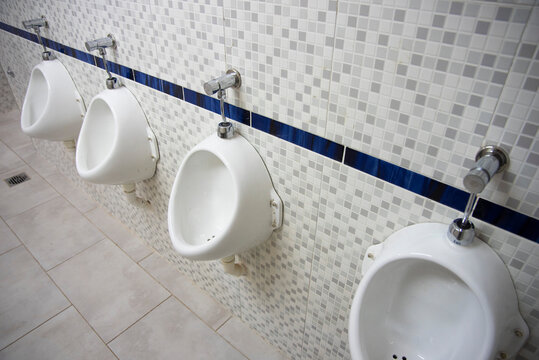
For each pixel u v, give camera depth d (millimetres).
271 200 1165
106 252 2090
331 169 961
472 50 635
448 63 669
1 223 2271
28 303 1793
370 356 871
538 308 748
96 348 1606
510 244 728
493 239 747
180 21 1137
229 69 1072
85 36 1608
